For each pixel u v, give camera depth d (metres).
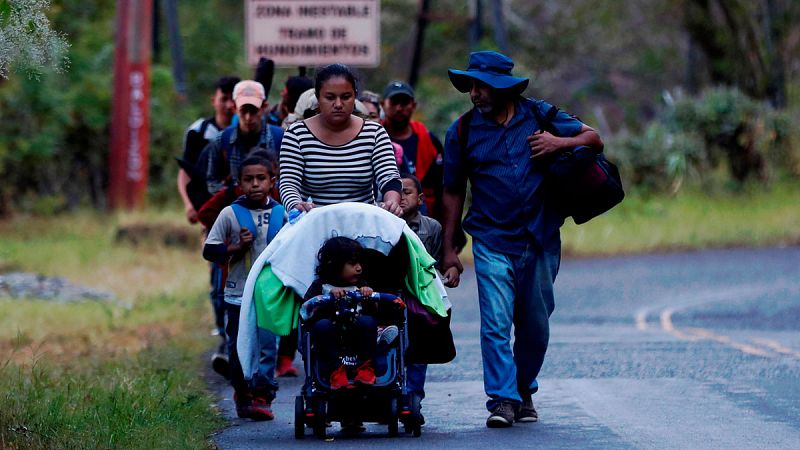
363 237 24.95
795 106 120.81
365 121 26.14
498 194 26.80
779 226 84.56
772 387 31.62
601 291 59.03
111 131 83.06
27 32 22.80
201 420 27.31
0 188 83.69
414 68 98.19
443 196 27.56
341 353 24.66
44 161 85.00
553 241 27.11
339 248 24.31
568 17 141.50
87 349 38.53
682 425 26.81
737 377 33.28
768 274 64.31
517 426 26.92
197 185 32.62
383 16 127.00
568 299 56.38
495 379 26.55
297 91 33.81
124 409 26.52
